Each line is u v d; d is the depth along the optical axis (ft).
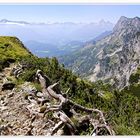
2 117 55.47
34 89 64.39
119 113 82.48
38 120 52.95
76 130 49.93
